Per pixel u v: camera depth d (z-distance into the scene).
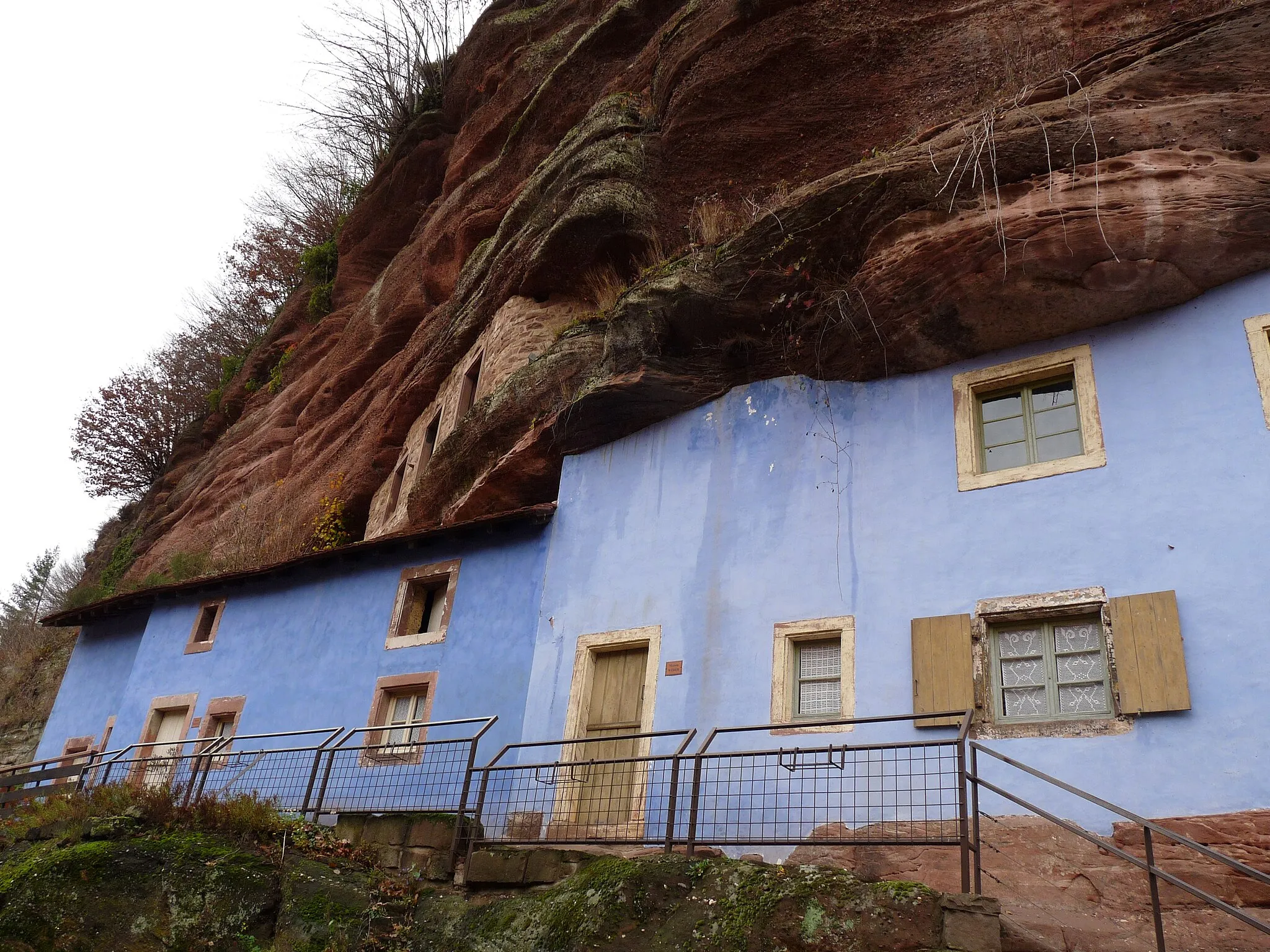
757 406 11.20
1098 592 8.23
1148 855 5.98
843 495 10.05
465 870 8.55
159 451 36.56
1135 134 8.90
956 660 8.59
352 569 14.63
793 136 12.62
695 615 10.41
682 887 7.01
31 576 41.94
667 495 11.40
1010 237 8.98
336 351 24.95
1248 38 8.97
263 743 13.80
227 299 38.75
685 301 11.23
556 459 12.85
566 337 13.45
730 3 13.26
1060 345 9.46
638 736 8.16
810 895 6.47
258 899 8.67
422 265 21.11
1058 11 11.30
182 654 16.16
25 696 22.77
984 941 5.83
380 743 12.55
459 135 22.39
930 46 11.95
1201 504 8.11
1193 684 7.57
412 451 18.39
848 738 8.85
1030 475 9.04
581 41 17.89
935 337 9.88
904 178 9.72
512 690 11.56
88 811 10.24
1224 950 6.54
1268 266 8.62
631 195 13.68
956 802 8.04
